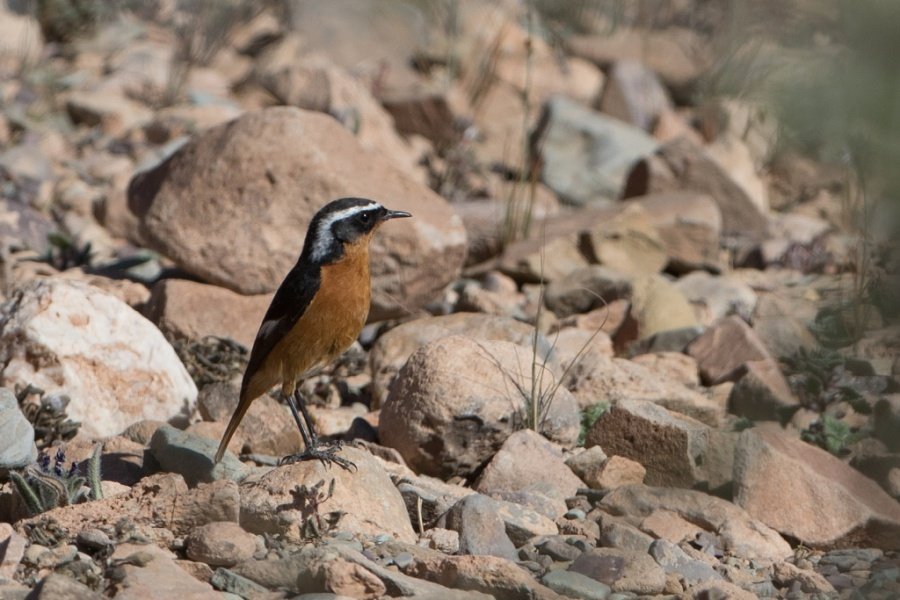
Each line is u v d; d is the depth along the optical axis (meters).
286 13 28.73
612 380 13.59
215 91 25.47
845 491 10.66
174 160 16.28
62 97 23.88
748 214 21.52
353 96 23.70
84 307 12.38
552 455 11.51
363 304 10.70
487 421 11.73
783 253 20.20
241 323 15.08
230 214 15.44
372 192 15.69
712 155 22.92
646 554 9.53
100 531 9.23
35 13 26.69
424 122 24.98
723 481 11.39
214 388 12.77
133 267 17.33
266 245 15.27
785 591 9.59
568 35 31.59
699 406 13.31
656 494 10.82
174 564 8.79
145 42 27.33
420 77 27.45
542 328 16.39
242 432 12.10
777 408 13.55
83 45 26.92
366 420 12.89
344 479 10.07
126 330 12.48
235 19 28.25
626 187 22.58
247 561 9.09
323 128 16.02
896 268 12.06
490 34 29.45
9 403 10.89
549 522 10.33
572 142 23.86
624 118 26.97
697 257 19.53
